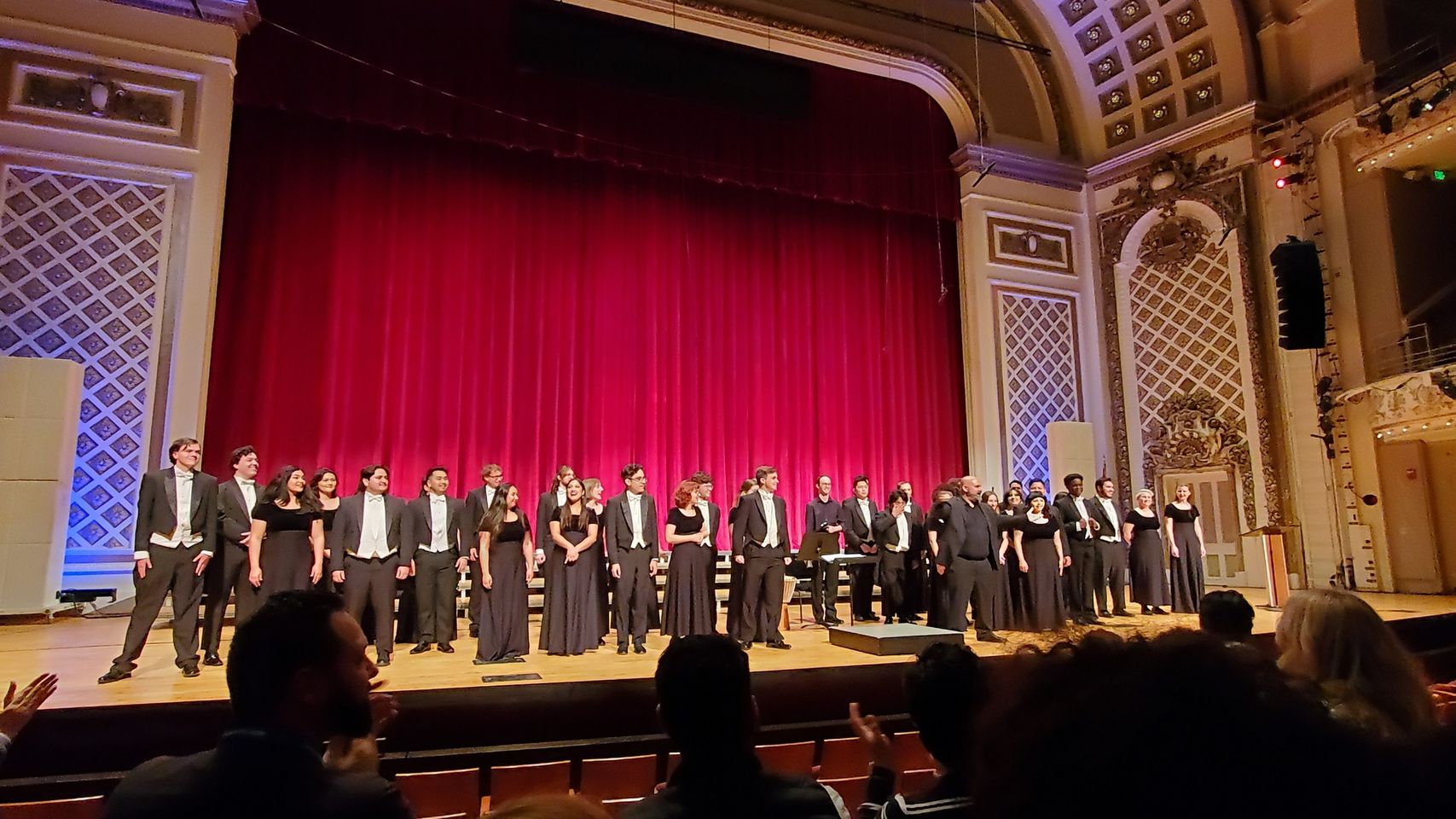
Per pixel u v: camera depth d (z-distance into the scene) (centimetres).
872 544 836
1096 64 1238
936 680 194
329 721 156
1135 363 1174
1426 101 918
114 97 780
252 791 141
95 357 748
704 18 1020
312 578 556
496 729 447
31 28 755
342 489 892
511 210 1013
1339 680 195
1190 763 50
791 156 1077
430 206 971
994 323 1154
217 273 823
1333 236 1019
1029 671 66
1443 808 51
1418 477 945
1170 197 1146
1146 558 820
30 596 672
